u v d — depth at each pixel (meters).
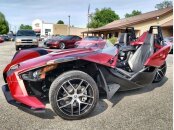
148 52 5.37
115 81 4.48
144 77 4.91
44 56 4.27
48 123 3.65
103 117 3.89
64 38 22.94
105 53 4.24
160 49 5.33
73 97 3.74
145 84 5.07
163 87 5.79
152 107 4.35
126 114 4.02
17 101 3.76
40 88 4.06
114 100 4.77
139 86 4.96
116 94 5.19
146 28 32.12
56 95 3.61
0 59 11.37
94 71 4.22
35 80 3.76
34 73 3.78
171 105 4.45
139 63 5.20
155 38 5.73
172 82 6.31
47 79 4.08
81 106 3.87
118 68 4.94
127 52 5.42
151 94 5.19
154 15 32.38
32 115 3.95
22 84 3.77
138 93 5.27
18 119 3.78
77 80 3.75
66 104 3.71
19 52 4.76
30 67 3.78
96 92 3.82
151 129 3.44
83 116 3.80
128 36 6.42
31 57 4.58
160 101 4.70
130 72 5.05
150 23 31.95
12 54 14.38
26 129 3.43
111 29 36.53
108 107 4.36
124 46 5.59
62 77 3.63
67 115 3.70
